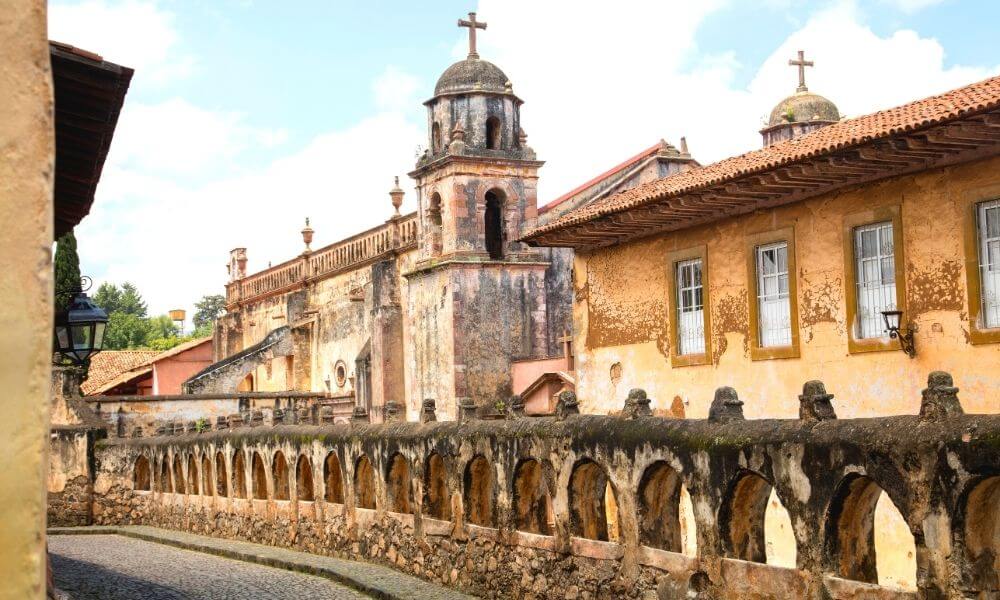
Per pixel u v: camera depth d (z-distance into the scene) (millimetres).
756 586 12500
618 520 15250
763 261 22219
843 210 20172
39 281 3381
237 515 30234
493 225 42125
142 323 114375
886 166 18719
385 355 45500
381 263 46156
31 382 3357
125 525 36656
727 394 13578
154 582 22594
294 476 27109
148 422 46969
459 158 40156
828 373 20531
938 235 18359
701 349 23844
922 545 10297
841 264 20234
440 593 19328
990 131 16297
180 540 30578
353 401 49094
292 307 57781
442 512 21125
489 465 18781
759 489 13164
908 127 16406
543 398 37406
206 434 32625
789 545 20203
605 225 24422
